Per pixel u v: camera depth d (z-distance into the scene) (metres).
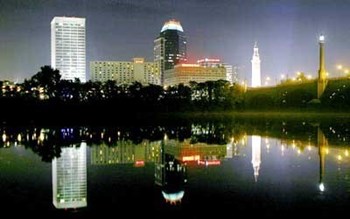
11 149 88.75
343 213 39.88
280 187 50.34
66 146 93.88
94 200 46.16
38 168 65.75
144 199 46.34
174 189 50.34
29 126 154.62
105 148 90.44
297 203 43.38
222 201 44.81
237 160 71.75
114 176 59.19
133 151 85.75
